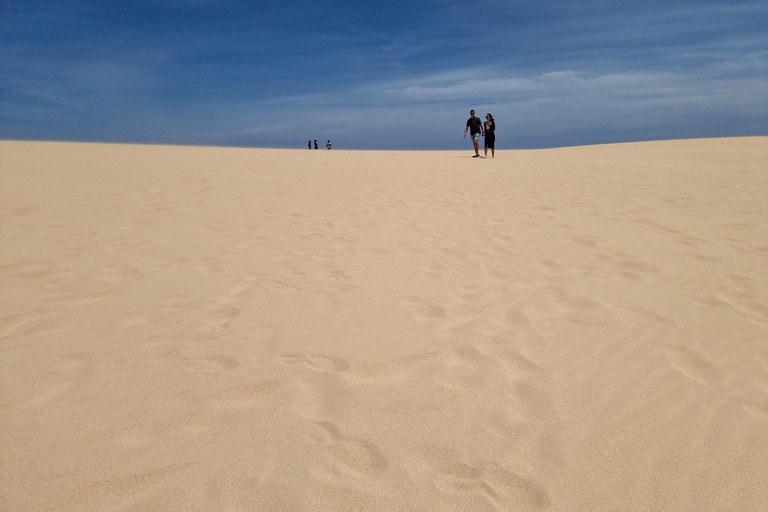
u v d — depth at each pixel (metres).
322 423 1.69
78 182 6.53
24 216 4.39
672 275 3.46
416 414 1.77
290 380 1.95
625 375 2.09
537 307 2.83
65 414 1.65
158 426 1.62
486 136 15.23
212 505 1.30
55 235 3.84
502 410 1.81
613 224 5.16
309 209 5.60
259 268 3.33
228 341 2.25
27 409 1.67
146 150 13.85
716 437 1.68
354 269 3.42
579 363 2.19
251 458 1.49
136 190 6.18
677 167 11.73
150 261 3.35
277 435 1.61
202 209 5.23
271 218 4.99
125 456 1.47
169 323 2.40
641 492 1.42
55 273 2.99
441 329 2.49
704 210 5.99
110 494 1.32
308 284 3.07
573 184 8.52
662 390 1.98
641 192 7.56
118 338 2.21
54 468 1.40
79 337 2.20
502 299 2.94
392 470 1.47
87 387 1.82
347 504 1.33
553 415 1.79
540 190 7.76
